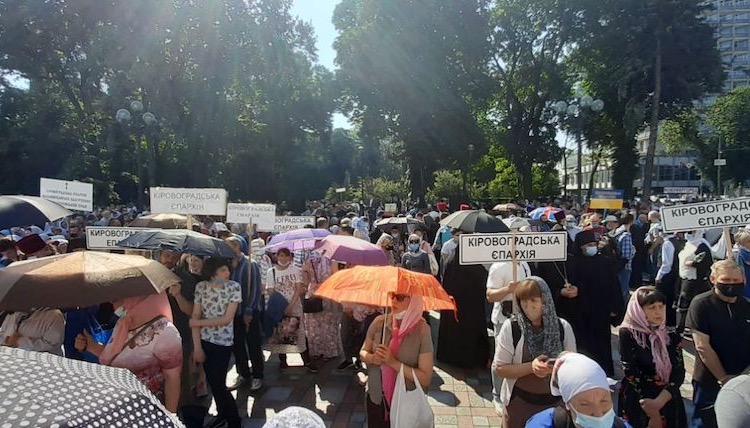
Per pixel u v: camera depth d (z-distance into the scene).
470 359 6.76
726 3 105.25
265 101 41.44
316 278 6.73
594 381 2.35
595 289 5.85
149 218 8.29
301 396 5.97
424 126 35.19
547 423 2.50
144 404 1.25
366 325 6.59
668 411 3.67
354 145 71.88
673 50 31.36
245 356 6.11
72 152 32.81
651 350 3.70
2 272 3.20
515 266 4.98
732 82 100.69
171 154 39.56
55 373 1.24
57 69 33.69
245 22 33.25
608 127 38.97
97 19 30.91
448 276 6.88
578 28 34.78
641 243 12.03
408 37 34.22
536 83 38.69
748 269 6.21
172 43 30.95
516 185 45.25
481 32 35.12
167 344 3.44
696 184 79.50
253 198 43.22
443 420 5.31
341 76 36.56
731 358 3.74
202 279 4.89
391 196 47.53
